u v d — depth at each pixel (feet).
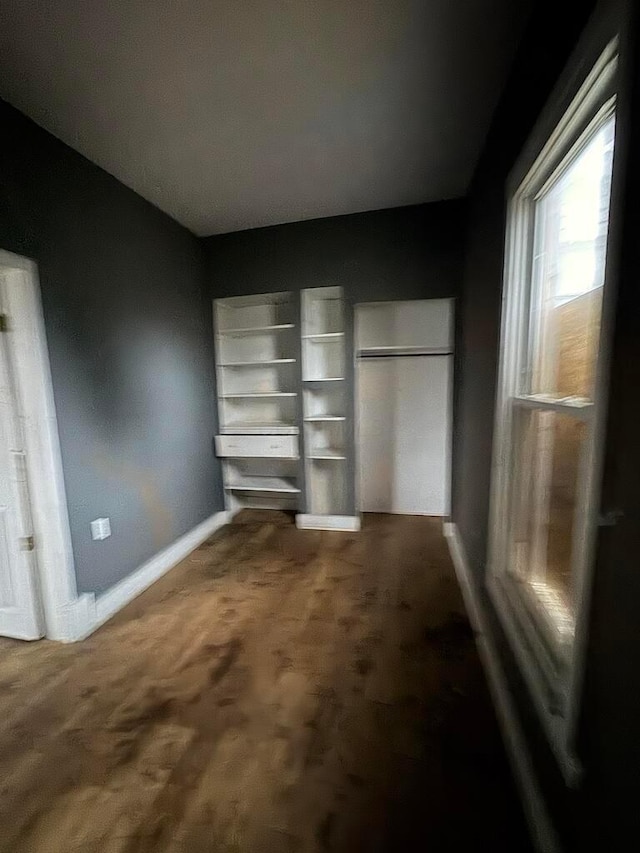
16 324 6.73
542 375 5.53
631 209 2.61
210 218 11.03
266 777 4.77
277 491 13.10
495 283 6.81
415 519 13.00
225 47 5.49
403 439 13.09
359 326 12.82
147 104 6.56
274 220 11.45
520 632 5.05
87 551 7.80
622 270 2.73
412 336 12.54
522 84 5.34
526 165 4.98
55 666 6.70
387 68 5.96
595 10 3.09
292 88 6.34
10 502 7.11
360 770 4.83
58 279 7.19
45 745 5.24
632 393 2.58
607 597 2.86
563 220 4.95
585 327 4.19
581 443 3.87
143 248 9.59
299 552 10.87
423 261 11.05
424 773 4.79
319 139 7.72
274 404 13.62
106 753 5.11
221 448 12.76
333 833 4.17
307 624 7.72
